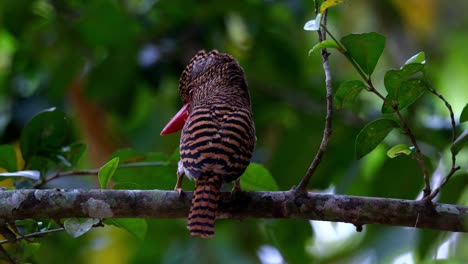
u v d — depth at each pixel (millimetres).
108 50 12930
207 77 9648
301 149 13000
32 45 13391
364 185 12773
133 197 7387
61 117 8805
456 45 14258
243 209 7414
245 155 7559
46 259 13172
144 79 13555
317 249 14383
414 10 14211
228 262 13266
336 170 12891
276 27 14094
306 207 7336
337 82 14180
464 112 7434
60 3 13438
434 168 11664
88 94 13180
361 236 13961
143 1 13992
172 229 13555
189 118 7863
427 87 7223
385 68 15219
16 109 13391
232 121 7664
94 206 7348
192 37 13852
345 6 14445
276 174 12891
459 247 11180
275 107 14117
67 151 8836
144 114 14781
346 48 7020
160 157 9031
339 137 13203
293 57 14117
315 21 6871
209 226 7215
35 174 7777
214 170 7379
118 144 14500
